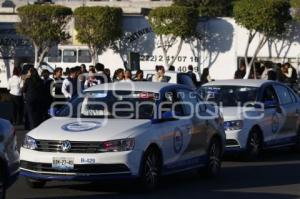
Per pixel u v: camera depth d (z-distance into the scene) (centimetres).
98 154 1123
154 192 1205
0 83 4538
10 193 1188
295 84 3078
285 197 1190
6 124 1045
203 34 4294
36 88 2012
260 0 4206
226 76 4297
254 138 1672
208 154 1388
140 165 1152
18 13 4541
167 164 1235
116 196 1163
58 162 1133
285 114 1800
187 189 1256
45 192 1202
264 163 1661
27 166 1161
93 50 4412
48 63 4472
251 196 1193
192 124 1320
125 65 3238
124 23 4388
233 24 4284
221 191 1241
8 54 4538
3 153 1011
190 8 4244
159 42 4338
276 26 4228
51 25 4462
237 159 1717
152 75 2566
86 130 1156
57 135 1148
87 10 4353
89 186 1270
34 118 2022
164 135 1220
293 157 1795
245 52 4288
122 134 1143
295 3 4284
